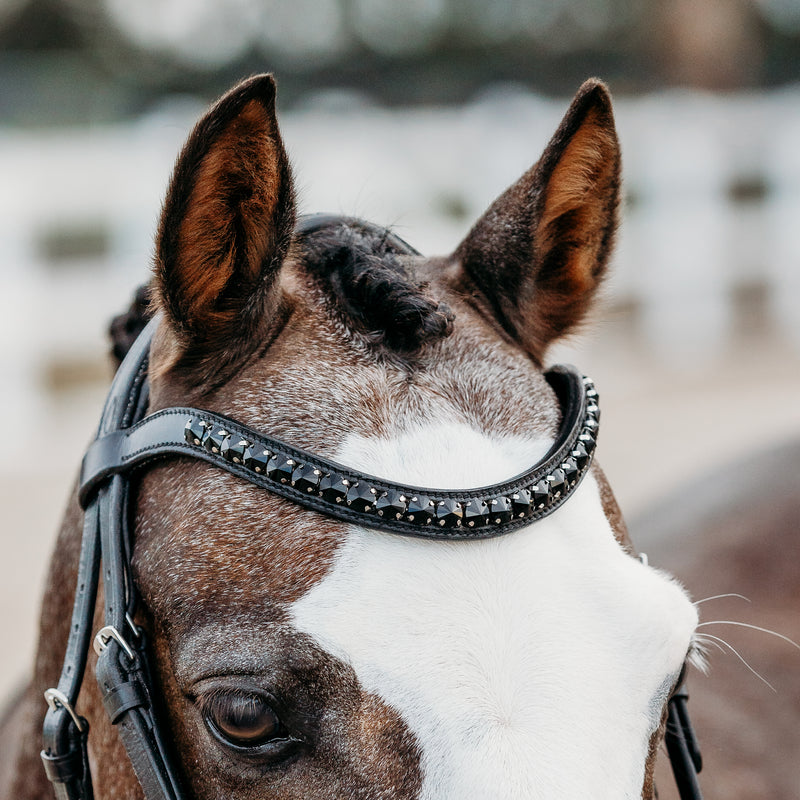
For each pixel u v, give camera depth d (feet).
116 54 64.44
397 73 66.13
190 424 4.61
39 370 23.22
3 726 8.64
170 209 4.51
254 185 4.61
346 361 4.76
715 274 30.60
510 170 27.84
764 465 12.02
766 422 23.34
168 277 4.66
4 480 21.40
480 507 4.32
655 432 23.13
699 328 30.48
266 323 4.85
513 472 4.53
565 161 5.51
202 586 4.32
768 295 31.63
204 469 4.57
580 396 5.05
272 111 4.43
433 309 4.84
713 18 54.19
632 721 4.29
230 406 4.67
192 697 4.33
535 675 4.11
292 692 4.13
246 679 4.17
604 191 5.72
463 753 3.99
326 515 4.32
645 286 29.76
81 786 5.03
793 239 31.81
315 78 64.13
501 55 68.44
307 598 4.18
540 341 5.91
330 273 5.10
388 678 4.07
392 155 27.48
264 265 4.77
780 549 10.07
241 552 4.31
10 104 35.76
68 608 5.84
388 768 4.04
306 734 4.14
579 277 5.91
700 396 26.16
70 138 30.19
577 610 4.32
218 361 4.83
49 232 23.62
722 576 9.80
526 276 5.71
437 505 4.29
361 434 4.51
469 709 4.03
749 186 31.37
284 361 4.77
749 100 39.63
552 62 67.15
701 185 30.66
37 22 63.93
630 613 4.42
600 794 4.04
